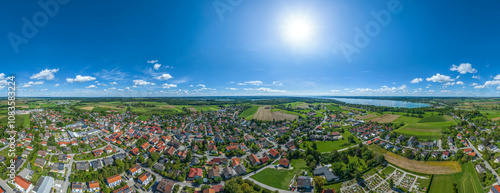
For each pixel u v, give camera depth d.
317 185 91.00
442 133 171.38
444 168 107.31
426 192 87.50
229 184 90.88
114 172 101.81
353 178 100.06
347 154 129.88
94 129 197.25
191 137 182.25
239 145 155.12
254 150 144.75
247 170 112.94
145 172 102.62
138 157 120.81
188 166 116.75
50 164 110.06
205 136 183.88
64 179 96.50
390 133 173.12
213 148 142.25
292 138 182.75
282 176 104.88
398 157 124.25
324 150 145.38
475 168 105.06
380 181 97.06
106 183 94.25
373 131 191.25
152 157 123.19
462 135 164.12
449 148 139.00
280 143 168.38
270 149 141.25
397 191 88.69
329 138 171.25
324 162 118.06
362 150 127.69
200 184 96.81
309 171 109.38
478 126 187.50
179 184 96.31
